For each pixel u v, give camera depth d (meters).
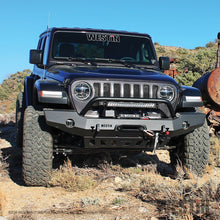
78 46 6.23
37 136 4.82
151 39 6.67
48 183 4.91
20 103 7.31
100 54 6.22
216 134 8.30
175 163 5.68
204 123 5.36
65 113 4.56
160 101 4.75
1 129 10.77
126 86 4.82
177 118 4.86
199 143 5.28
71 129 4.61
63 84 4.77
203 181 5.09
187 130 5.00
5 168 5.84
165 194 4.13
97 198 4.32
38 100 4.71
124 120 4.63
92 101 4.57
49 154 4.85
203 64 18.27
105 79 4.75
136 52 6.41
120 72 5.14
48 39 6.37
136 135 4.79
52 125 4.59
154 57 6.52
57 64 5.94
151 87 4.88
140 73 5.23
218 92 7.88
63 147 5.22
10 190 4.79
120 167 5.71
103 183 5.10
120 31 6.61
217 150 6.77
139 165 6.01
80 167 5.82
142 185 4.80
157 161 6.66
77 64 5.92
